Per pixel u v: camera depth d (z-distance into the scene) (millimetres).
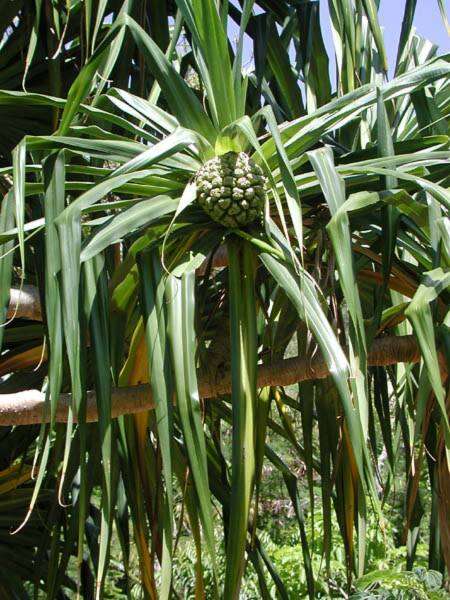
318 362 1979
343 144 2695
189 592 4535
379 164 1938
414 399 2834
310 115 1976
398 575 3123
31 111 2869
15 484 3271
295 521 6051
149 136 2102
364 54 2803
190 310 1716
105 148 1946
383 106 1983
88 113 2068
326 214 2102
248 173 1840
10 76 2990
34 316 2207
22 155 1779
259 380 2045
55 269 1715
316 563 4422
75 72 3041
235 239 1896
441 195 1763
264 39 2838
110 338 1988
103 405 1735
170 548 1560
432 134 2367
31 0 2879
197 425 1618
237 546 1598
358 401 1592
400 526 5527
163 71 2023
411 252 2176
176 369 1659
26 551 3434
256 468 2242
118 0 2941
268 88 2879
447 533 1881
